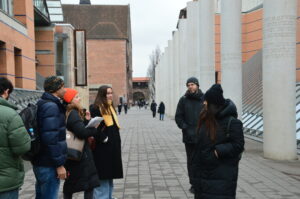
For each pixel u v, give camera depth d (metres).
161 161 8.52
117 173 4.54
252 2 31.08
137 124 22.45
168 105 35.12
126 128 19.11
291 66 8.19
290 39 8.13
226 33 10.50
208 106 3.28
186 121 5.27
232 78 10.51
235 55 10.49
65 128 3.67
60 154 3.51
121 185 6.10
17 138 2.89
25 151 2.96
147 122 24.62
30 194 5.62
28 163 8.38
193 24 19.00
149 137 14.29
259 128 13.11
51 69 25.05
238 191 5.55
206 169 3.23
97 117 4.11
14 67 14.78
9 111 2.93
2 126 2.86
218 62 27.97
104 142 4.46
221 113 3.23
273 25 8.20
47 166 3.56
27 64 16.17
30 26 16.69
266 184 5.99
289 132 8.20
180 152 9.98
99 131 4.42
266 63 8.42
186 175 6.87
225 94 10.62
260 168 7.32
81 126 3.95
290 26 8.10
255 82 18.61
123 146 11.45
